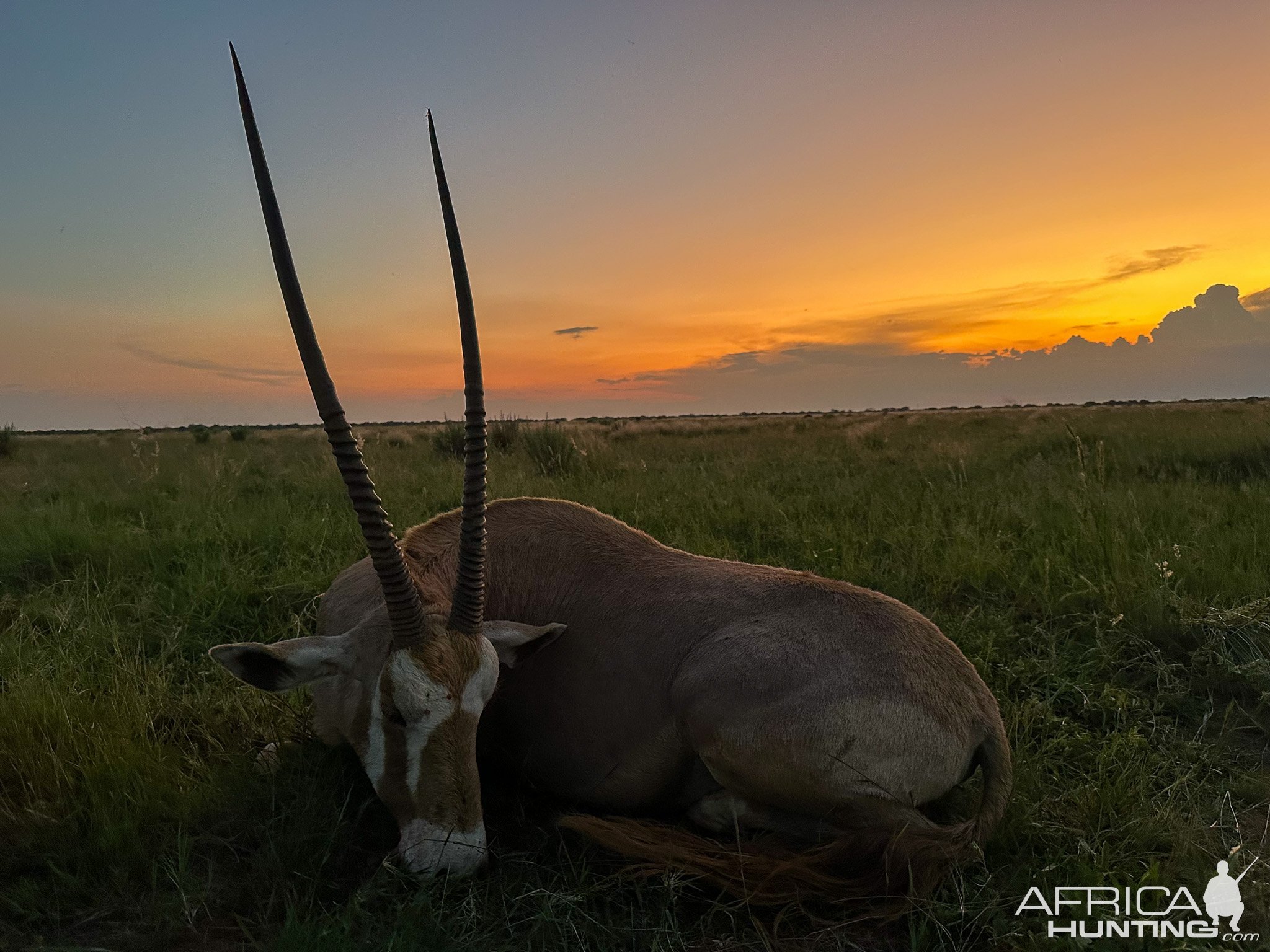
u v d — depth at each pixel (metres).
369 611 3.68
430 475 11.62
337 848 3.38
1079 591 5.82
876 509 8.41
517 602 3.98
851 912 3.06
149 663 4.88
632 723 3.60
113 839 3.21
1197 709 4.60
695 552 7.09
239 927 2.95
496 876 3.24
